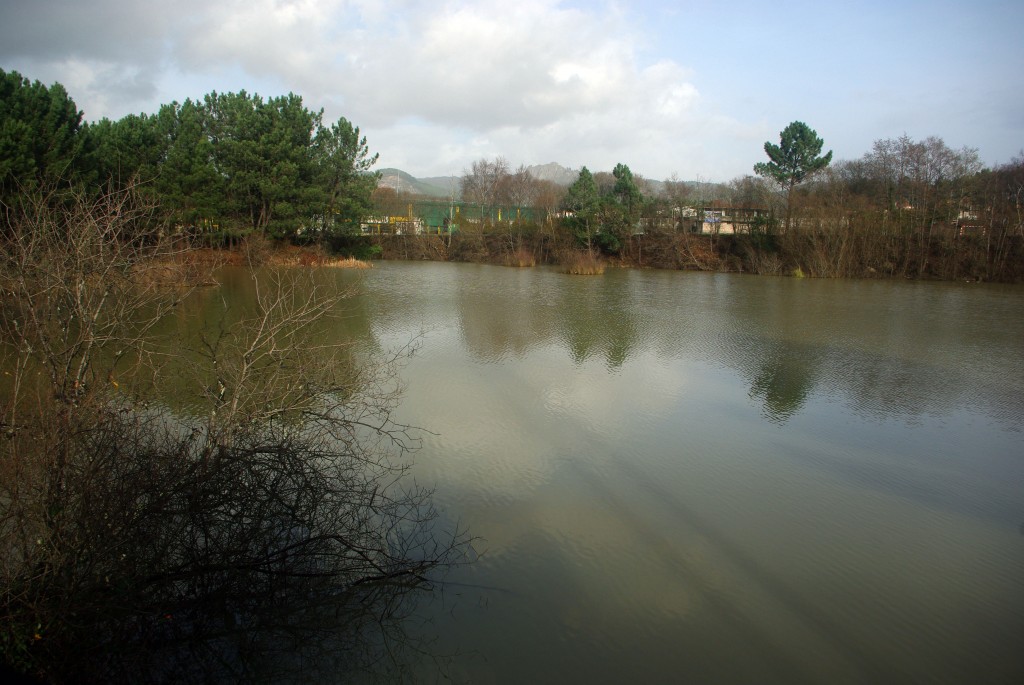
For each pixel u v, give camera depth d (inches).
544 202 2434.8
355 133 1891.0
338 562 249.3
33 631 170.9
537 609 250.4
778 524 325.4
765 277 1802.4
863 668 226.8
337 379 309.4
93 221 223.9
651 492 356.5
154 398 308.7
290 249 1599.4
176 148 1615.4
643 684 214.5
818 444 436.1
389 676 211.5
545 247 2214.6
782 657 230.1
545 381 575.2
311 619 230.4
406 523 309.0
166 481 201.9
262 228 1478.8
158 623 207.2
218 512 215.8
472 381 565.6
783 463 401.4
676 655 229.0
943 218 1777.8
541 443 420.5
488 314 975.6
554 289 1382.9
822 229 1839.3
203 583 214.2
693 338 805.9
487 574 272.4
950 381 610.5
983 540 314.3
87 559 181.3
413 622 239.3
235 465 220.1
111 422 209.8
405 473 366.0
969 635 245.4
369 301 1098.1
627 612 252.1
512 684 211.5
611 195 2372.0
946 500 356.5
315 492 238.1
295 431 273.7
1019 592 273.0
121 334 282.7
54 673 171.3
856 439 448.1
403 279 1544.0
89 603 175.9
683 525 321.1
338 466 267.4
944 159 1830.7
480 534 304.3
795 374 625.3
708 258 2014.0
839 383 595.2
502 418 466.6
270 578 229.0
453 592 258.1
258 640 220.1
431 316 940.0
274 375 265.7
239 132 1667.1
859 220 1824.6
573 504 338.0
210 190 1530.5
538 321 915.4
